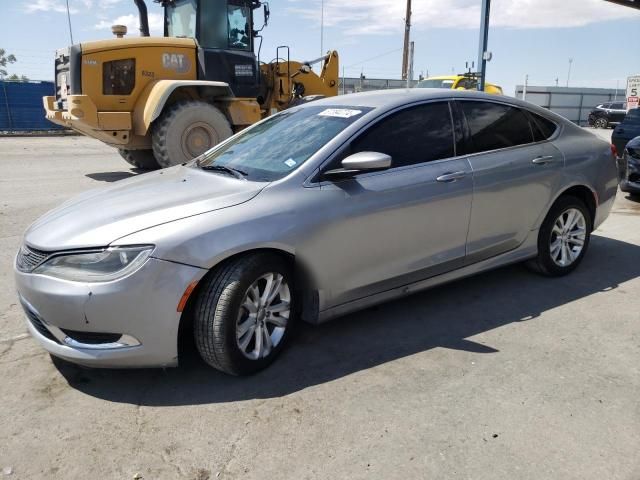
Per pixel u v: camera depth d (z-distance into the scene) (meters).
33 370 3.39
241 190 3.39
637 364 3.44
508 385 3.20
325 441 2.72
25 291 3.13
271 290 3.34
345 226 3.51
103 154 15.23
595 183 4.97
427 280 4.07
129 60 9.96
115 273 2.92
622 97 38.41
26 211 7.50
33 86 23.17
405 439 2.73
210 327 3.10
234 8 10.86
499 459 2.58
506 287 4.72
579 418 2.89
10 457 2.62
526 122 4.65
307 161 3.54
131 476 2.49
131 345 2.99
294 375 3.33
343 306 3.68
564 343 3.72
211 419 2.90
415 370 3.38
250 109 10.70
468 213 4.13
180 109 9.83
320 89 12.73
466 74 15.94
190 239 3.00
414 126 3.99
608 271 5.13
